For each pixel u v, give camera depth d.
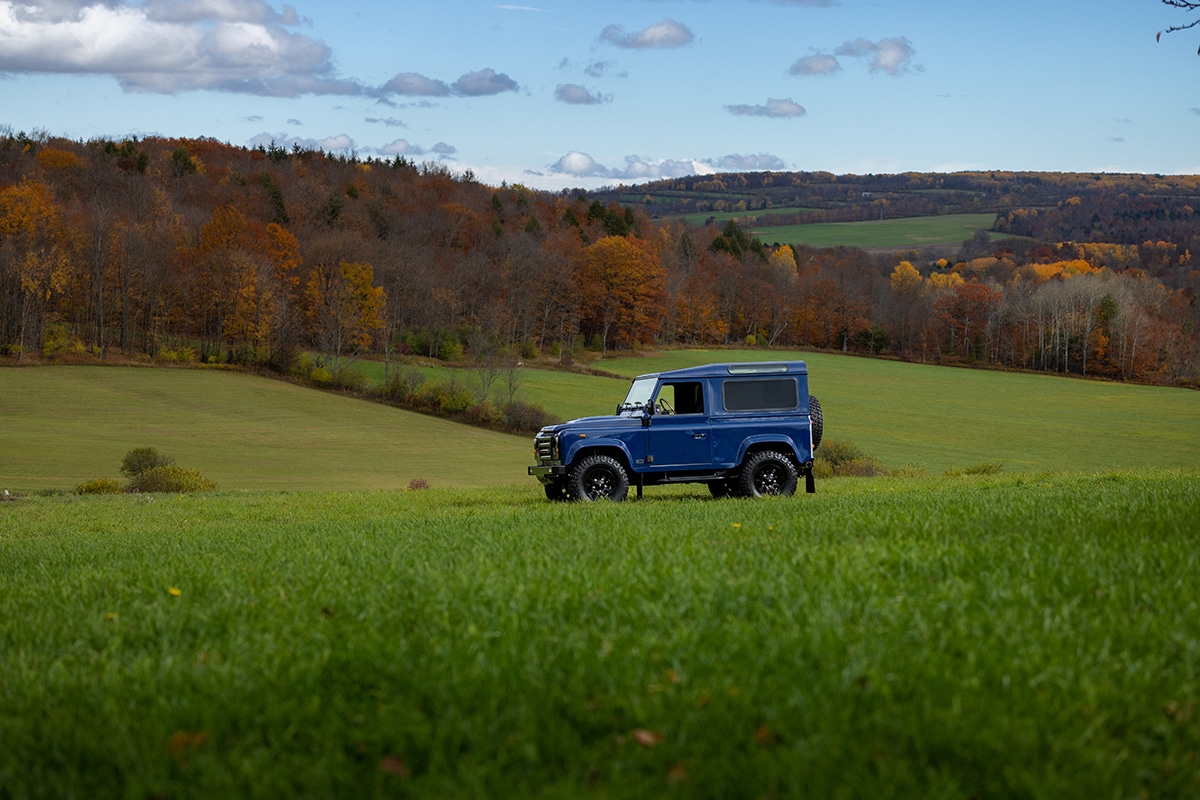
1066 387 112.38
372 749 3.53
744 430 17.27
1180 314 133.50
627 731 3.62
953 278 176.88
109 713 3.99
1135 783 3.05
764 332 151.50
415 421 75.62
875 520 9.00
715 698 3.72
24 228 97.75
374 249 113.81
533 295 117.44
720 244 187.62
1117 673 3.93
